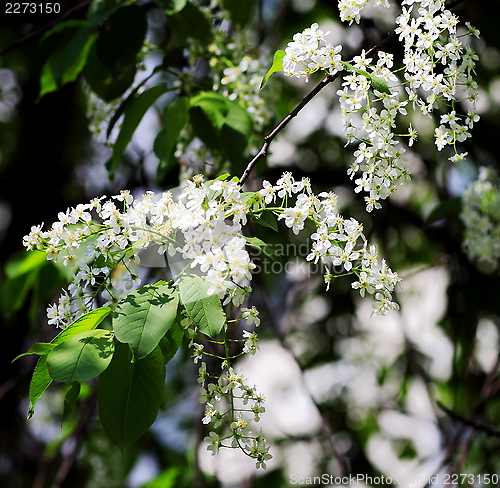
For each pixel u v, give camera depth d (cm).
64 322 180
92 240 187
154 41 461
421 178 500
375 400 554
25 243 176
